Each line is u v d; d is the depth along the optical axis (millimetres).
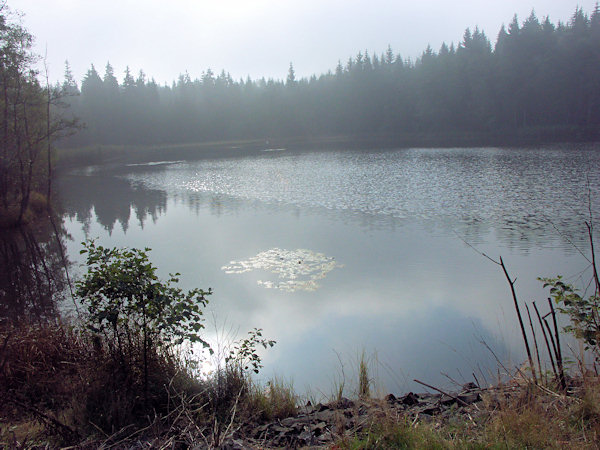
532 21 63062
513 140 53750
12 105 21641
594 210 15516
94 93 79438
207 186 27781
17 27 20859
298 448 3383
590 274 9586
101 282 4477
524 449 2754
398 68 86625
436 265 10930
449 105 69375
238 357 5359
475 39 75688
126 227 17422
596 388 3219
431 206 17875
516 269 10266
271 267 11414
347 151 52125
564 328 3906
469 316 7848
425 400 4449
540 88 59844
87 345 5301
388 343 6961
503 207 16891
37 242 15719
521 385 3812
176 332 4504
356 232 14586
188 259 12430
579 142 44375
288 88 95750
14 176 22344
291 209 19156
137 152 71750
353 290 9516
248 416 4258
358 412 4047
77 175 39688
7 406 4199
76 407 4039
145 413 4125
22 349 5035
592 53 56656
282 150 61656
